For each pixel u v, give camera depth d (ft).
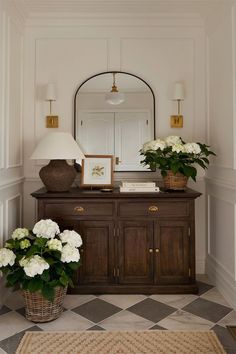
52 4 9.57
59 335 6.71
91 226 8.69
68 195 8.55
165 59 10.40
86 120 10.34
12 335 6.72
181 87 10.08
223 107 8.86
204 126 10.41
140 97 10.37
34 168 10.35
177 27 10.37
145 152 9.33
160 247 8.71
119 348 6.28
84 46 10.34
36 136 10.34
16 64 9.59
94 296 8.58
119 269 8.70
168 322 7.23
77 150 8.80
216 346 6.31
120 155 10.33
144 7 9.78
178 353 6.12
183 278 8.72
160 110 10.39
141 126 10.36
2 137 8.38
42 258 7.03
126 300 8.34
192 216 8.70
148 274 8.71
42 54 10.30
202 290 9.01
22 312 7.77
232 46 8.16
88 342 6.47
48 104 10.32
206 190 10.41
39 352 6.14
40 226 7.58
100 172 9.65
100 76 10.34
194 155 9.07
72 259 7.23
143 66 10.38
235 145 8.02
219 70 9.15
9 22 8.82
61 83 10.33
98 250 8.70
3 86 8.41
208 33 10.04
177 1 9.40
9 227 8.98
